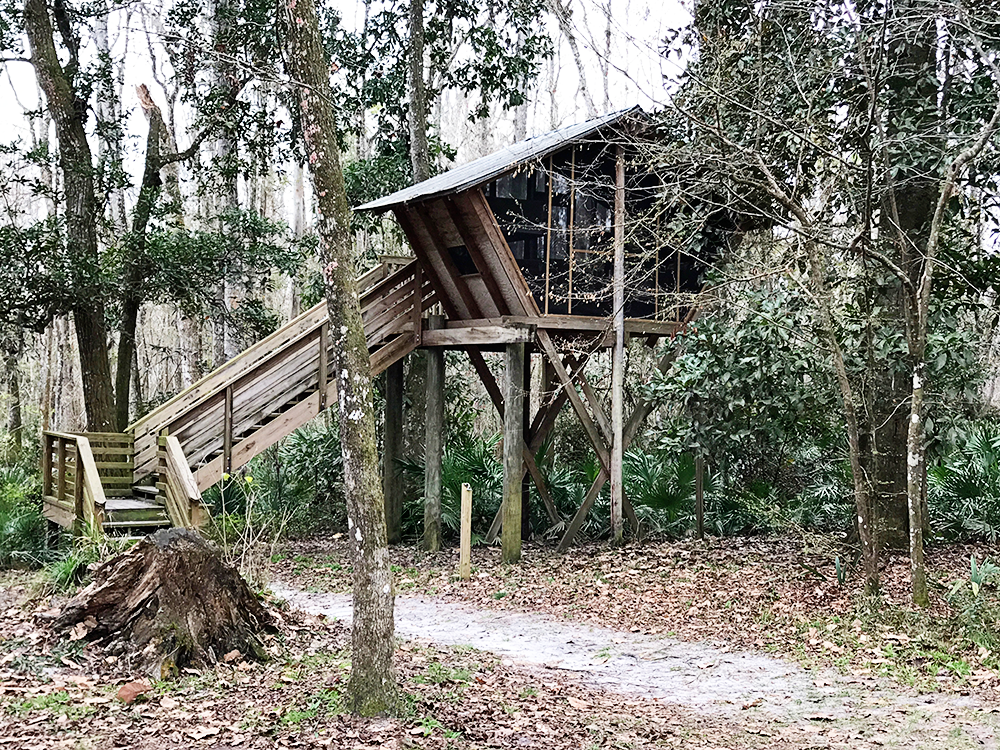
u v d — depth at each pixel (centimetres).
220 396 1314
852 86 1092
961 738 627
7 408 2594
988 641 859
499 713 657
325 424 1970
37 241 1570
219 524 1252
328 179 611
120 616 728
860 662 841
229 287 2109
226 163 1833
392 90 2073
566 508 1639
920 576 966
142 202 1694
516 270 1385
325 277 616
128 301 1722
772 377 1275
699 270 1550
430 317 1573
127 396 1773
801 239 1006
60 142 1650
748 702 728
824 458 1543
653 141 1324
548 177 1434
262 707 631
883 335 1182
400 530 1658
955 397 1220
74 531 1184
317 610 1071
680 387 1336
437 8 2081
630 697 744
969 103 1106
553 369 1647
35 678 664
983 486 1380
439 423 1561
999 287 1209
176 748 555
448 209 1388
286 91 1266
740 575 1193
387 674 627
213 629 739
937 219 927
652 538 1508
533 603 1138
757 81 1087
